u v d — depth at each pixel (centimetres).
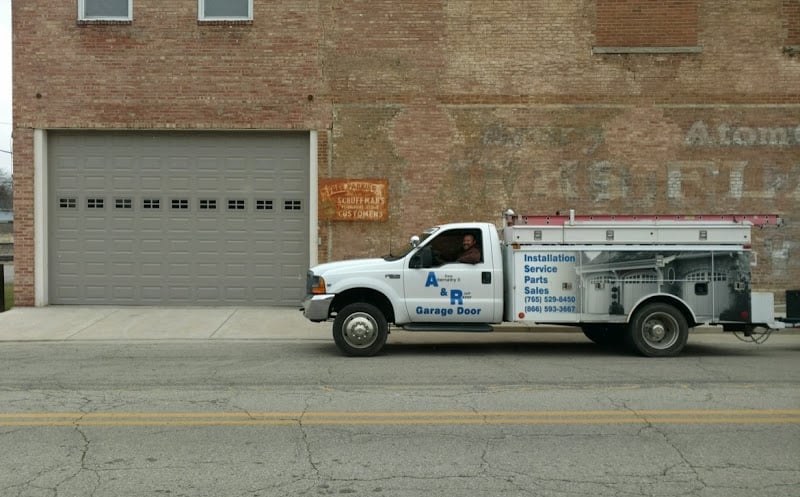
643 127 1659
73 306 1653
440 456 578
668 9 1659
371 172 1648
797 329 1384
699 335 1362
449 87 1653
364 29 1650
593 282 1081
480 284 1088
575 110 1658
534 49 1658
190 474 535
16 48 1630
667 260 1086
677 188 1658
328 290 1081
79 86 1634
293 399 782
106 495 492
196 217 1666
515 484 514
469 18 1658
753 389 837
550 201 1659
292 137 1672
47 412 722
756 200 1659
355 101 1648
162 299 1666
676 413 717
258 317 1510
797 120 1659
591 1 1659
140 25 1636
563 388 844
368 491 500
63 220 1662
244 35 1642
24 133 1636
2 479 523
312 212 1650
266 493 496
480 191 1656
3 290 1561
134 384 870
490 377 916
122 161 1662
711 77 1658
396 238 1650
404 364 1018
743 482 518
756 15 1658
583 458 573
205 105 1641
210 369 976
